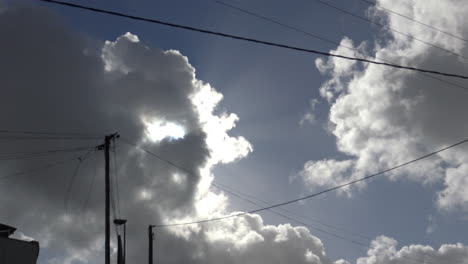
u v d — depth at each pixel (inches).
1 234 1157.1
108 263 1072.2
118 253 1176.8
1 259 1083.3
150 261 1411.2
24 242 1126.4
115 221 1189.1
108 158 1161.4
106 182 1141.1
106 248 1083.9
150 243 1433.3
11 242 1106.1
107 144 1168.2
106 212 1119.0
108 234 1098.7
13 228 1177.4
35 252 1140.5
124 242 1192.8
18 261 1106.1
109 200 1129.4
